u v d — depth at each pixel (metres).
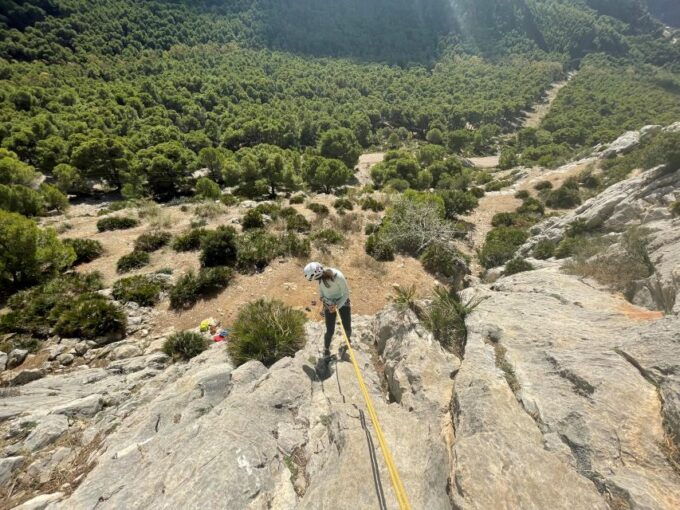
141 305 10.56
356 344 6.46
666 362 3.53
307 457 3.69
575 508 2.51
